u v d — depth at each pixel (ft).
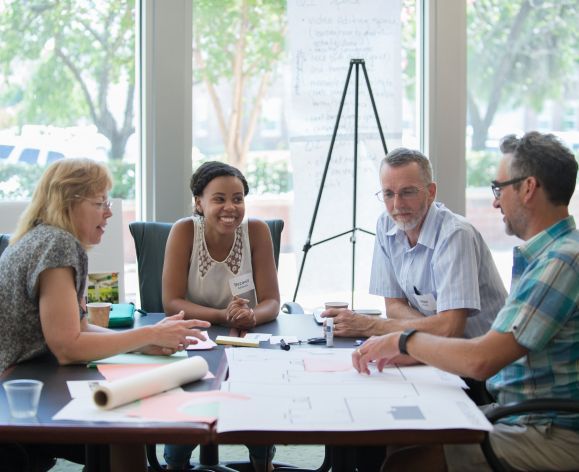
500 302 8.37
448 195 13.25
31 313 6.52
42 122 12.48
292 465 10.18
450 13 12.94
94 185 6.86
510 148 6.38
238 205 8.92
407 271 8.66
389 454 6.36
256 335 7.61
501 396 6.40
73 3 12.43
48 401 5.35
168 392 5.54
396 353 6.19
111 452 6.30
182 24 12.43
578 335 5.91
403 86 13.19
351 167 12.94
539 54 13.46
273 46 12.92
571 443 5.87
